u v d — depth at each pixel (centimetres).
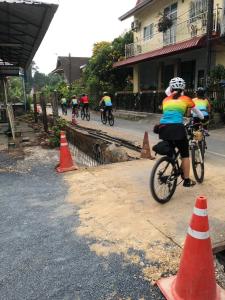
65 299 274
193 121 639
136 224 407
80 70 4706
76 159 1059
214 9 1520
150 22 2272
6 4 717
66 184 579
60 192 537
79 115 2542
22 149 919
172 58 2041
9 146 958
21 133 1255
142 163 721
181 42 1761
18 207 476
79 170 673
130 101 2338
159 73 2252
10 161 768
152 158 769
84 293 281
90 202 487
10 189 560
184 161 492
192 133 611
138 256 334
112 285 291
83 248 353
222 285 292
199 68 1889
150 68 2517
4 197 521
